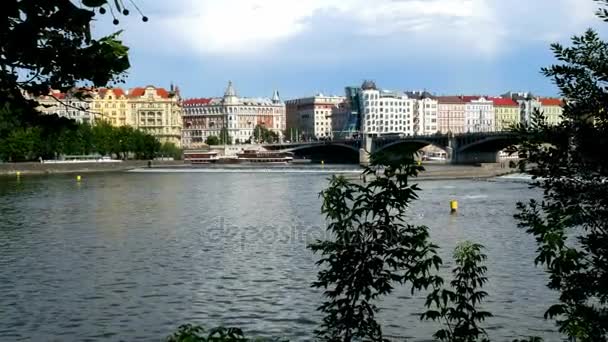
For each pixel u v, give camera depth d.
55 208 72.69
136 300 28.53
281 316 25.72
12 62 5.14
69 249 42.75
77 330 24.17
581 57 9.50
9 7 4.81
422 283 11.51
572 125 9.36
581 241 9.58
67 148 170.62
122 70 5.46
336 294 10.66
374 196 10.41
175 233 50.56
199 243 45.12
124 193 96.69
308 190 101.31
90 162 182.75
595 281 9.54
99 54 5.32
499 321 24.19
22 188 108.75
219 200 83.12
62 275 33.91
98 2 4.95
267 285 31.11
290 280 32.16
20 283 31.97
